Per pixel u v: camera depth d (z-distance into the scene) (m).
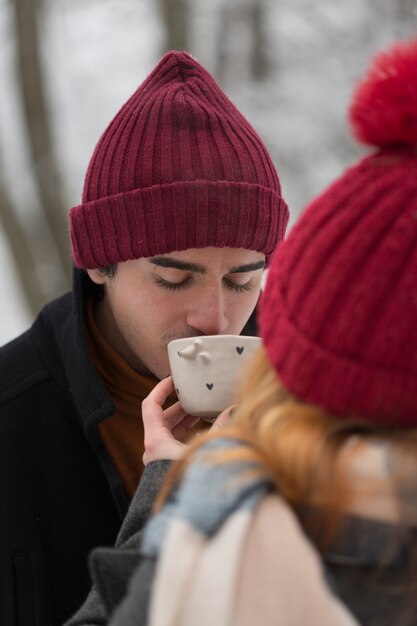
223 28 8.77
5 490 2.40
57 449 2.43
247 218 2.29
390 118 1.43
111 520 2.41
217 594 1.24
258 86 8.51
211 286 2.28
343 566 1.35
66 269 8.09
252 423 1.43
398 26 8.83
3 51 9.31
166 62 2.42
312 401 1.38
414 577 1.34
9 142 9.27
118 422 2.42
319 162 8.27
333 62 8.73
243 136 2.36
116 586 1.56
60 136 9.41
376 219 1.36
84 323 2.39
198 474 1.35
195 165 2.28
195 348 2.06
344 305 1.35
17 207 8.29
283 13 8.90
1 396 2.46
